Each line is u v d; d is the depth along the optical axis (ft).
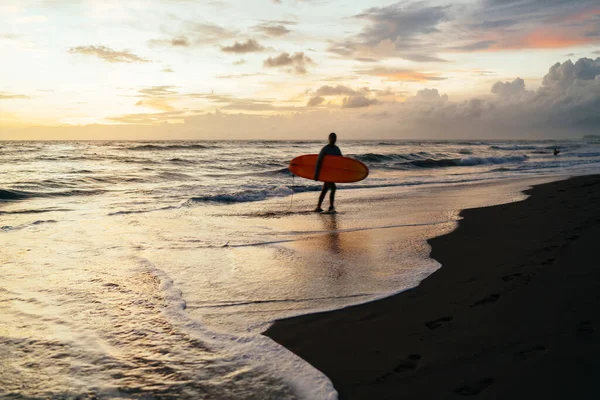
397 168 72.18
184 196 37.11
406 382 8.00
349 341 9.88
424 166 78.33
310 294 13.21
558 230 21.07
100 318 11.31
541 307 11.28
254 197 37.01
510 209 28.89
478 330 10.11
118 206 31.42
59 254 17.81
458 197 37.09
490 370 8.24
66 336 10.18
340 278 14.82
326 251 18.65
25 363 8.81
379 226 24.39
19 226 23.24
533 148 183.83
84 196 36.37
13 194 34.65
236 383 8.16
